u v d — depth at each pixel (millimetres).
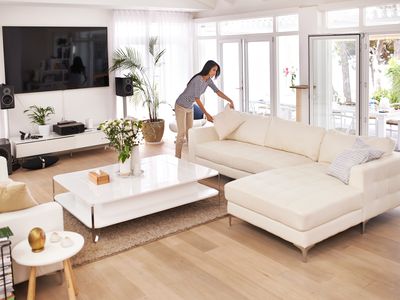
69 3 6824
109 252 3938
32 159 6906
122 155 4801
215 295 3236
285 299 3154
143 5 7703
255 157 5270
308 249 3691
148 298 3230
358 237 4113
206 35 9539
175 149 7406
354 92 7023
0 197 3199
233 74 9148
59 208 3365
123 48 8312
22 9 7121
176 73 9250
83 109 7996
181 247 4039
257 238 4172
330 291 3236
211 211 4848
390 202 4375
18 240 3213
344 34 6922
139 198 4555
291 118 8516
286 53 8273
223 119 6234
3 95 6730
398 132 7305
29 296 3041
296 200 3793
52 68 7484
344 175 4152
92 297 3268
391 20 6461
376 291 3219
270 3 7945
